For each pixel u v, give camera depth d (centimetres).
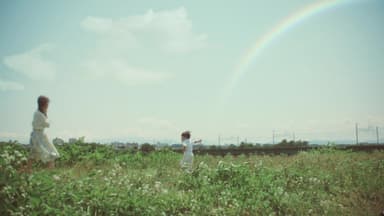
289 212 839
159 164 1517
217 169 1068
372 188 1036
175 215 751
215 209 792
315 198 946
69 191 704
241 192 902
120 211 693
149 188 877
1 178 642
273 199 873
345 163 1457
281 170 1171
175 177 1088
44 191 674
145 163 1553
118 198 718
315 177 1133
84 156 1394
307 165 1409
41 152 1012
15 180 655
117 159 1468
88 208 666
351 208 886
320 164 1481
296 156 1889
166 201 770
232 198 865
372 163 1423
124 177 959
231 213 785
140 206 716
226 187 952
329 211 834
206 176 1016
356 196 988
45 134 1027
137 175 1048
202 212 776
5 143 1175
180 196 827
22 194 638
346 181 1103
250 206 817
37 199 630
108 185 802
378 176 1176
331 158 1686
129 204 709
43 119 1013
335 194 1014
